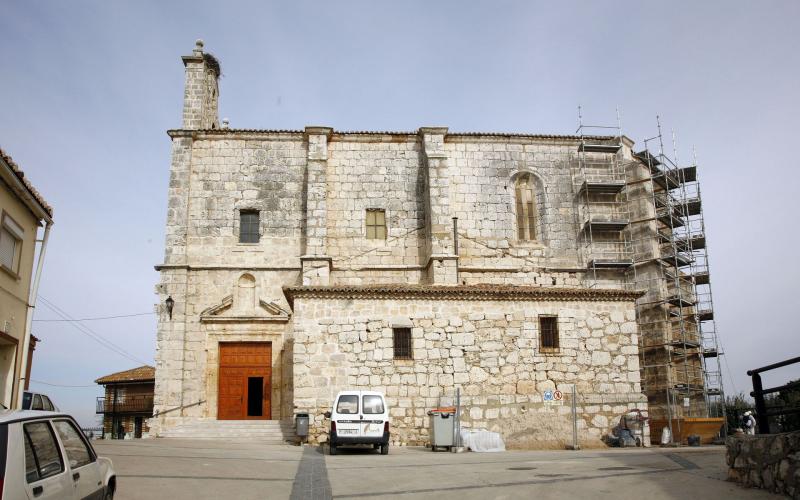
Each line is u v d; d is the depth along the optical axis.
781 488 10.45
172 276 32.03
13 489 6.58
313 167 33.53
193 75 35.59
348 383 25.42
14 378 18.59
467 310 26.53
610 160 37.00
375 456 20.25
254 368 31.59
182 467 15.95
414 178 35.31
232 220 33.50
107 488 9.41
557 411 26.05
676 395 33.06
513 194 36.06
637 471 14.65
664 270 35.06
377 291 26.19
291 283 32.94
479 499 11.80
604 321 27.27
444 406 25.48
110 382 48.44
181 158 33.66
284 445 24.70
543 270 35.03
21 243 18.80
